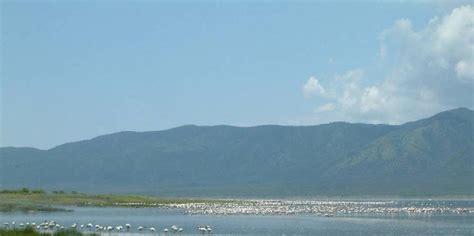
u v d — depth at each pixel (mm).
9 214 140375
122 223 118000
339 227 110438
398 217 137000
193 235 97250
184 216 138000
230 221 123875
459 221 124312
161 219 128750
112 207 172250
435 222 121438
